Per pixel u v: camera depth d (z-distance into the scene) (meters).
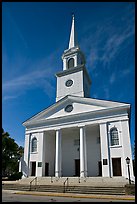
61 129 30.00
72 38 41.97
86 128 29.70
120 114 26.03
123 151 24.06
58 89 37.03
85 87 36.50
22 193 18.59
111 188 18.78
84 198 15.23
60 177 25.75
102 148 25.38
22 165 30.17
